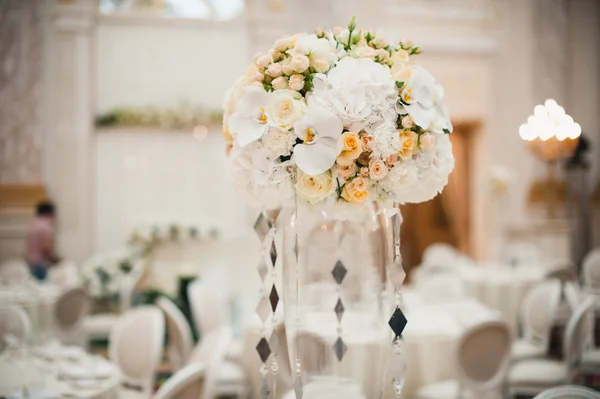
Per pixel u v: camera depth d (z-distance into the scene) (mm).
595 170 8781
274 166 1571
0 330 3529
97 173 8016
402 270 1601
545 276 5582
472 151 9055
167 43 8219
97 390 2838
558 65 8797
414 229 9383
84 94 7930
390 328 1677
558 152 8055
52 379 3014
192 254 5555
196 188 8156
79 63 7930
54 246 7789
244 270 6504
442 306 4461
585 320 3832
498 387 3295
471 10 8711
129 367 3662
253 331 3768
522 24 8773
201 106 8164
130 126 8039
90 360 3266
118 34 8141
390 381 1709
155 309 3777
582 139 7879
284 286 1699
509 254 7293
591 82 8859
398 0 8539
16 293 5434
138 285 5598
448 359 3625
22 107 7805
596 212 8672
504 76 8719
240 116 1601
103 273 5977
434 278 5551
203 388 2623
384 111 1562
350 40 1695
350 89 1542
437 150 1663
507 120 8719
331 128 1520
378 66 1601
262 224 1729
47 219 6930
